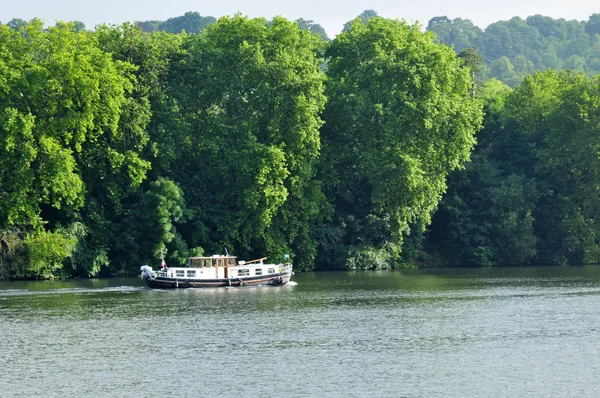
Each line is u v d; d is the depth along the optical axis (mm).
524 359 81375
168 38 178375
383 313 108188
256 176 163500
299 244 177875
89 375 77062
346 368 78375
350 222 188750
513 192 199625
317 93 172375
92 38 167000
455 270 182875
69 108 153500
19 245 152875
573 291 132250
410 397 69562
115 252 167250
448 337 91625
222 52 177750
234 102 177250
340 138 185750
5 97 151125
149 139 166250
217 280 143000
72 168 152125
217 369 78375
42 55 159250
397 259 192625
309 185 175250
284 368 78562
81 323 102188
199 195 173625
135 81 164625
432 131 179750
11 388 73312
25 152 147625
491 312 108375
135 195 169125
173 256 163375
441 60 180625
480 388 71875
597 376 75250
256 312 110000
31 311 112125
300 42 183250
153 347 87812
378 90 180750
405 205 181625
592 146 196875
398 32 186125
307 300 122000
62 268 160375
